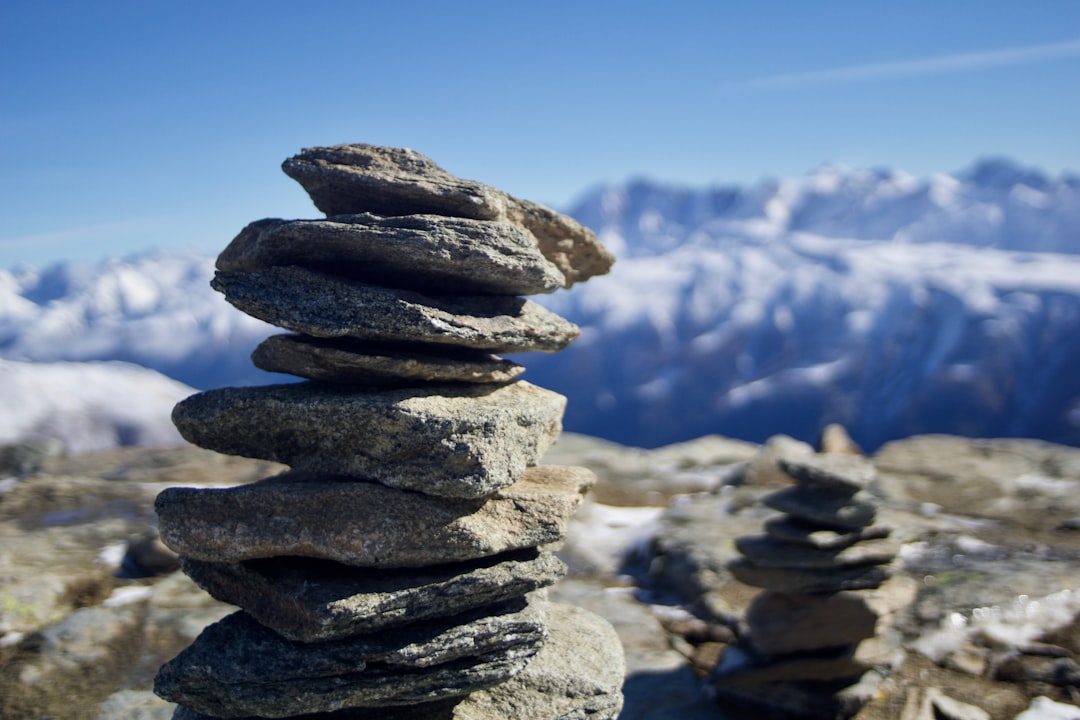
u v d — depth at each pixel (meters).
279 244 0.77
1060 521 1.27
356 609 0.72
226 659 0.74
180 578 1.14
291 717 0.77
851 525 0.90
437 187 0.78
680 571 1.21
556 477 0.85
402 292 0.77
